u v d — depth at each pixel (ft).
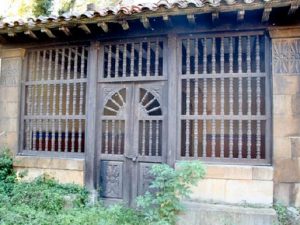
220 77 16.15
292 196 14.84
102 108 18.06
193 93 17.25
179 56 16.76
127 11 15.08
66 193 17.24
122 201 17.31
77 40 18.24
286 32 15.21
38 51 19.67
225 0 13.71
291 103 15.11
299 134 14.93
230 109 15.92
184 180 14.64
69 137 19.29
